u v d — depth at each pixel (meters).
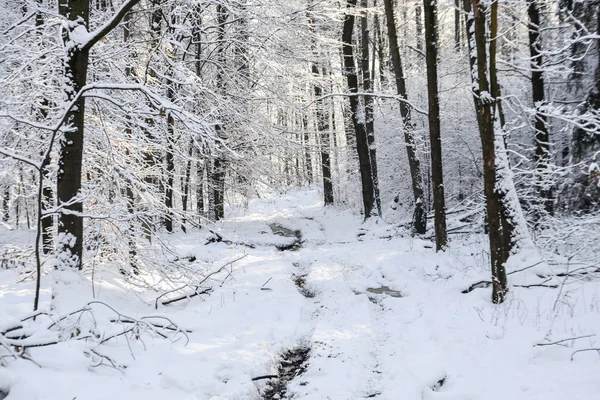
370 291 8.95
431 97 11.11
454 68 18.39
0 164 7.28
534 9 12.14
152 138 9.22
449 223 15.03
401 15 23.94
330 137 23.11
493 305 7.09
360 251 12.79
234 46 15.96
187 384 4.62
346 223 19.05
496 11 6.86
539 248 9.38
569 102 11.16
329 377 5.23
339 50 20.39
